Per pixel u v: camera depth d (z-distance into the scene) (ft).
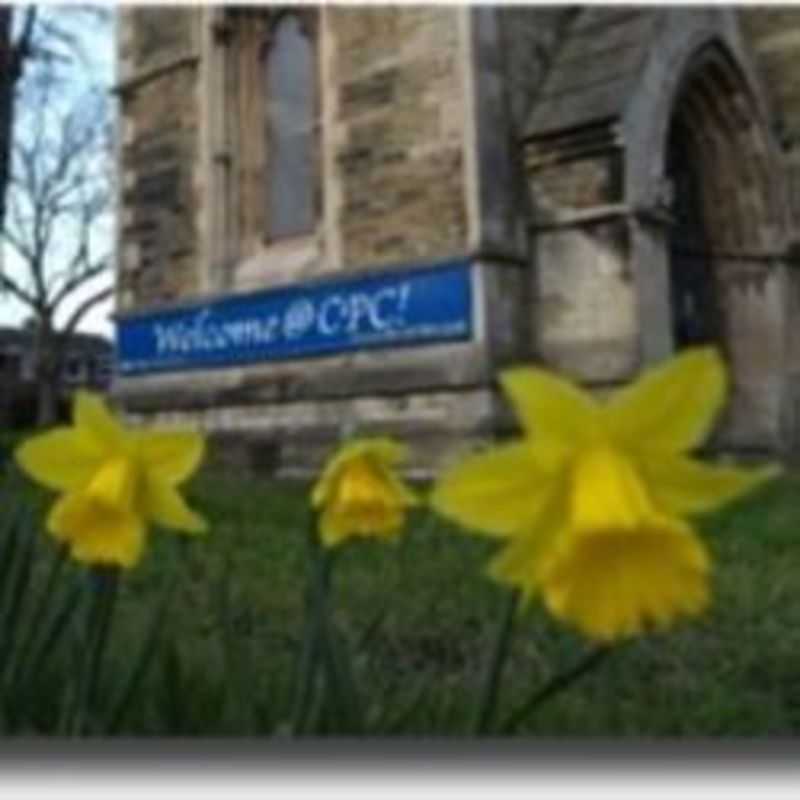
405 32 60.23
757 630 20.84
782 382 65.31
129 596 18.29
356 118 62.18
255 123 68.64
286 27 67.10
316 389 61.87
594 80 57.67
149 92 72.69
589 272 56.39
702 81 63.21
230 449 65.46
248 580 21.74
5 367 155.22
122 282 73.10
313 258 63.77
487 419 55.26
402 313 58.75
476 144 57.00
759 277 65.46
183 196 70.33
